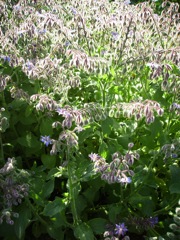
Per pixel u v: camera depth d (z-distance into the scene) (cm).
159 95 55
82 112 44
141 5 69
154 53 50
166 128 56
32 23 58
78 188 47
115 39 58
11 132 59
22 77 62
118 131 56
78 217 50
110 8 72
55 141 42
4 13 68
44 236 55
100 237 51
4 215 44
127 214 51
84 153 56
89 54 58
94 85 61
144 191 52
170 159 54
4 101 56
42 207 51
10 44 57
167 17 66
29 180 49
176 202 49
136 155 43
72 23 59
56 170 49
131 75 59
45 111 58
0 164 53
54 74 53
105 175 42
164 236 48
